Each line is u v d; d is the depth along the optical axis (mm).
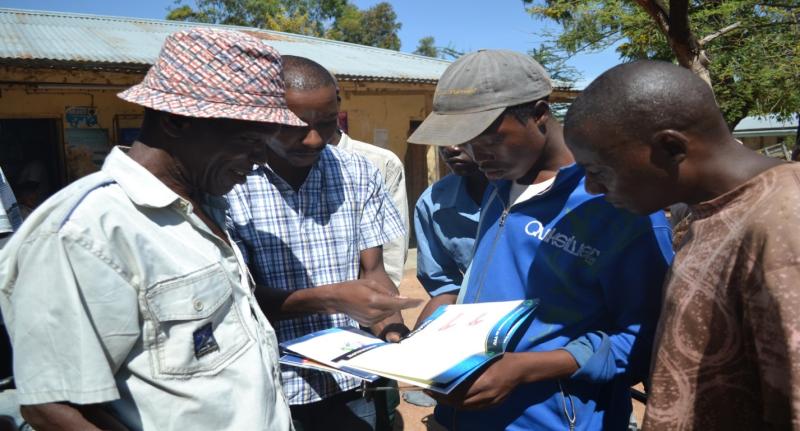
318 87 2070
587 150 1303
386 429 2562
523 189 1890
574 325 1742
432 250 2668
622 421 1840
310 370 2250
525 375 1590
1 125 8344
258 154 1521
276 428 1560
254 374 1501
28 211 8203
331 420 2355
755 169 1182
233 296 1541
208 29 1495
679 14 4785
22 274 1276
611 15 8109
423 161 11336
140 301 1360
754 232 1100
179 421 1389
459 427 1963
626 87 1238
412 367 1573
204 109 1379
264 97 1451
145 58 7984
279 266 2230
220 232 1680
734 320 1154
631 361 1660
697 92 1205
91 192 1343
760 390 1155
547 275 1765
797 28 7836
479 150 1787
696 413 1223
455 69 1838
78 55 7750
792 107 8750
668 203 1291
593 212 1694
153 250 1380
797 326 1003
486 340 1593
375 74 9883
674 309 1248
